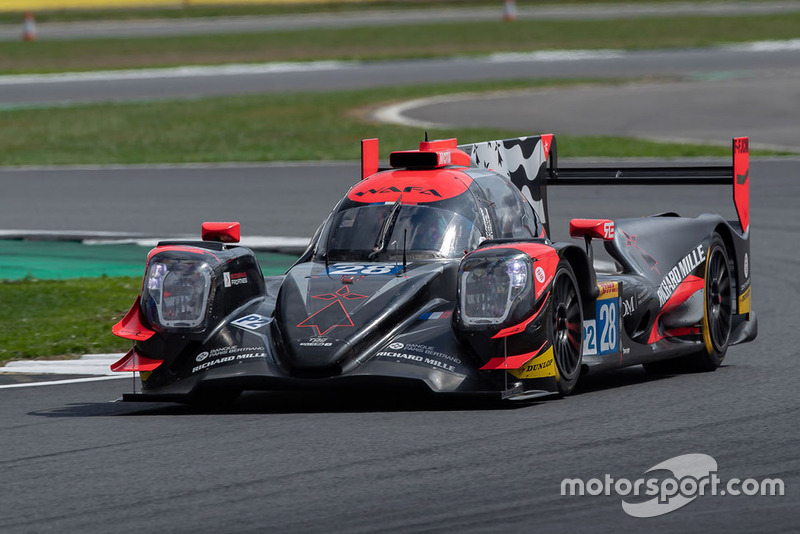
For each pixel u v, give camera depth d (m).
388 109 102.25
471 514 15.70
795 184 61.41
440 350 22.03
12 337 31.70
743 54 136.88
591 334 24.33
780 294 38.41
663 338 26.67
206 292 22.97
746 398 23.09
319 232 25.61
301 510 16.03
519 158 29.88
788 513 15.52
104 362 29.11
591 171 31.36
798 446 18.98
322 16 185.12
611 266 41.88
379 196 25.22
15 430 21.69
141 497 16.86
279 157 78.00
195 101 112.06
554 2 196.38
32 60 145.88
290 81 127.44
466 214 24.64
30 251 48.00
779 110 94.88
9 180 70.62
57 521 15.82
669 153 72.50
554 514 15.65
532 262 22.14
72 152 83.31
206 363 22.66
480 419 21.22
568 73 125.81
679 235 27.64
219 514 15.95
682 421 20.94
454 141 27.25
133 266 44.56
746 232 29.86
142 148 84.81
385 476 17.59
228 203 59.84
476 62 139.75
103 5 192.75
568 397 23.42
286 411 22.91
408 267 23.67
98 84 128.12
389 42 157.88
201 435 20.81
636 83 115.50
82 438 20.83
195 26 175.50
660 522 15.27
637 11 183.25
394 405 22.92
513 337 22.02
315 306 22.70
